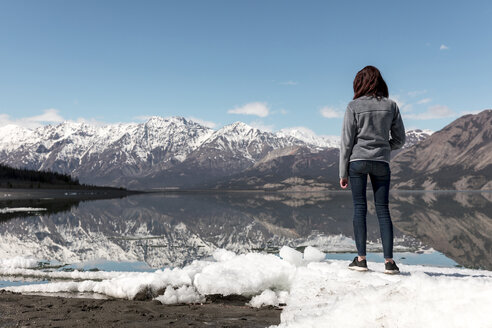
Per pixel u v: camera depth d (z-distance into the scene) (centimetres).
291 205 2895
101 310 296
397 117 332
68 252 755
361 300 205
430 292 185
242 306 331
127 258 686
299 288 336
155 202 3669
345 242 866
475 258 641
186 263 641
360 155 323
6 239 917
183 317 280
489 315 155
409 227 1140
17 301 326
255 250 785
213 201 4103
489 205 2436
